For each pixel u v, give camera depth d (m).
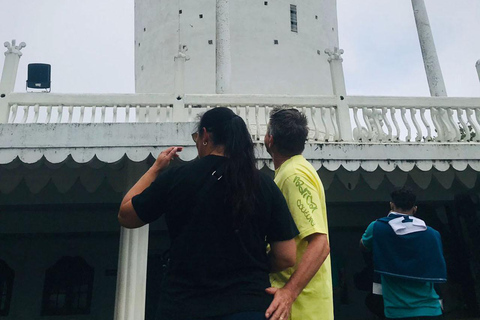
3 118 5.54
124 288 5.44
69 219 10.60
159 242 11.16
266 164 5.50
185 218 1.90
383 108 6.43
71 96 5.79
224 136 2.09
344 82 6.54
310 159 5.52
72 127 5.18
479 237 9.21
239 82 14.67
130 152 5.17
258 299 1.77
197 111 6.94
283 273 2.46
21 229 10.35
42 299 10.75
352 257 11.25
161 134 5.27
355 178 7.31
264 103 6.26
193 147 5.23
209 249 1.80
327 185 7.14
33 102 5.70
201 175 1.95
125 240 5.70
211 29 15.58
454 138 6.31
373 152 5.72
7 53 5.99
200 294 1.72
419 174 7.32
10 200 8.88
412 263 3.38
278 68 15.23
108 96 5.89
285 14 16.28
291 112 2.75
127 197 2.08
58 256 11.09
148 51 16.75
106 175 6.56
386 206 10.86
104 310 10.85
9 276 10.81
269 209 2.00
